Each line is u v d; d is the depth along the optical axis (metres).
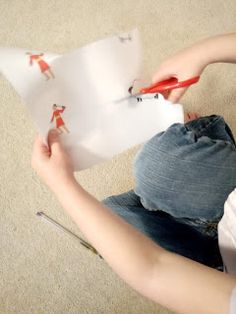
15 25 1.04
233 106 1.00
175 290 0.42
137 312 0.91
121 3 1.05
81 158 0.48
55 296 0.92
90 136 0.47
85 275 0.93
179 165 0.64
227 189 0.64
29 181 0.97
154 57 1.01
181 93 0.53
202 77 1.00
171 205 0.67
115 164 0.97
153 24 1.04
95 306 0.92
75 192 0.45
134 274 0.44
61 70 0.40
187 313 0.41
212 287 0.41
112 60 0.43
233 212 0.56
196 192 0.64
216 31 1.03
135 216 0.73
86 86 0.43
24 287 0.93
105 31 1.04
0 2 1.06
